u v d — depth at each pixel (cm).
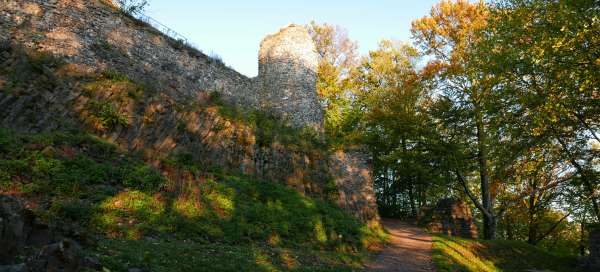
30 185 905
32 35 1366
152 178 1172
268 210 1412
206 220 1134
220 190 1374
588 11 1333
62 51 1438
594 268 1870
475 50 2047
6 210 573
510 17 1686
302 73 2555
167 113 1580
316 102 2597
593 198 1920
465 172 2383
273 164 1894
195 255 837
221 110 1894
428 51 2489
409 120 2581
